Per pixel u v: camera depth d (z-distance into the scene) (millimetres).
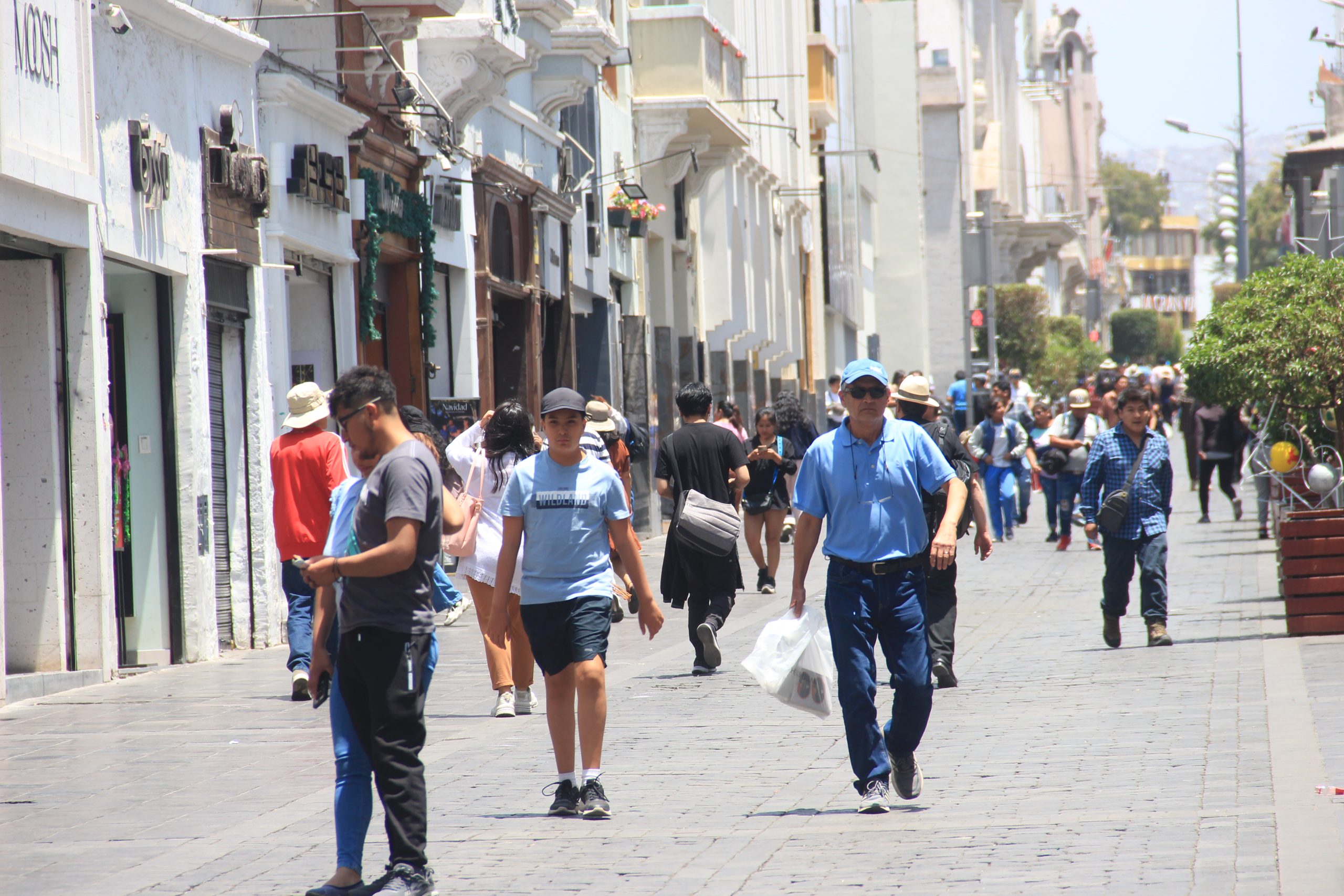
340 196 61438
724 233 120875
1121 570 46531
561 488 28188
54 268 45156
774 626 28406
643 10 105438
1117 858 22875
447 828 26875
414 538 22344
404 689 22422
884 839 24984
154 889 23219
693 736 35250
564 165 90438
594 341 98812
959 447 42406
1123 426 46781
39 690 43281
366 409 22938
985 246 164500
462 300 76250
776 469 65188
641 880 23078
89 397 45656
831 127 177875
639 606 28625
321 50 61000
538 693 42656
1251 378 54469
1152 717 34875
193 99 51812
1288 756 29562
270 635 55156
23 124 41875
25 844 26375
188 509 51062
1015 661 44969
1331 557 46875
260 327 55469
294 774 31875
